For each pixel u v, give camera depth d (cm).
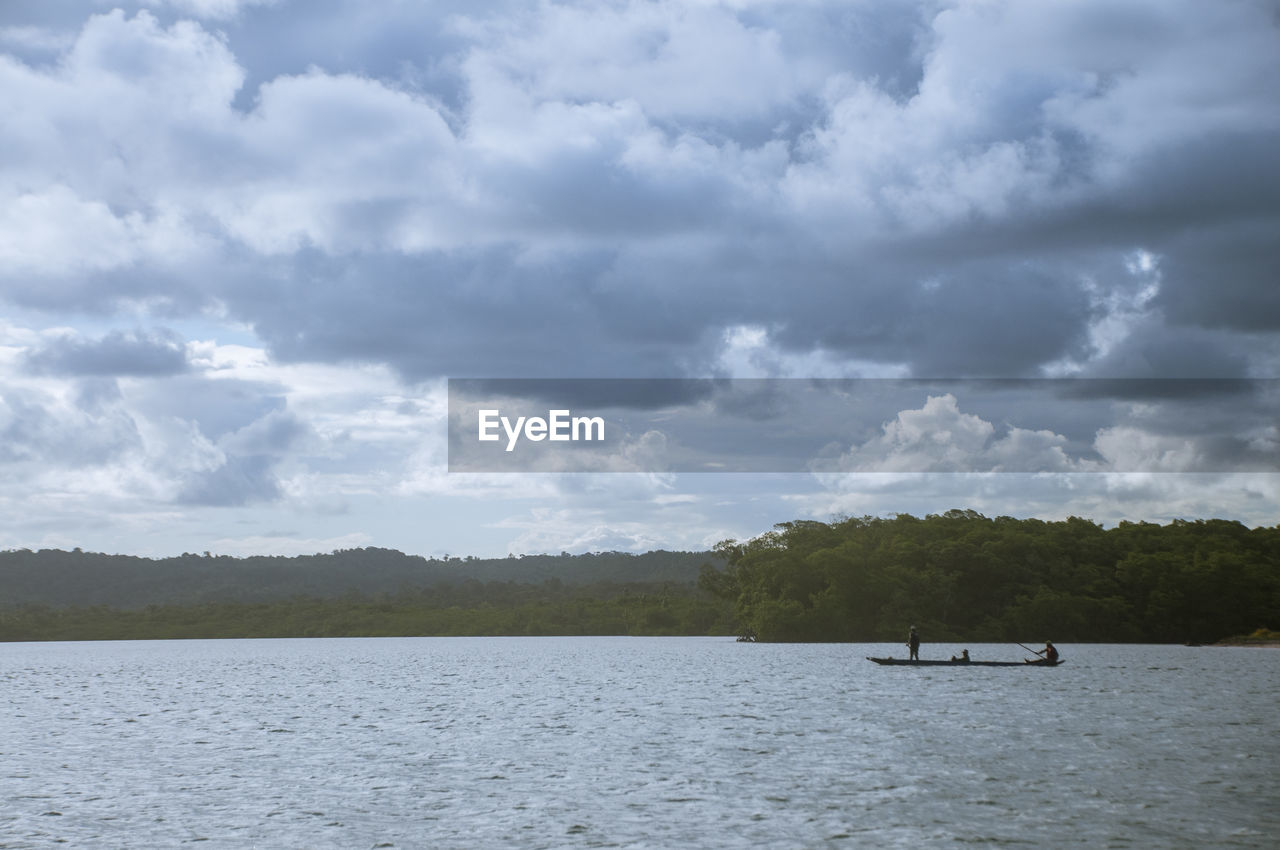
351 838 3453
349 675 12050
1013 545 19688
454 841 3403
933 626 18550
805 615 18662
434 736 5953
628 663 13562
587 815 3747
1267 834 3434
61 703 8638
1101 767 4622
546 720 6681
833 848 3297
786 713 6862
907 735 5703
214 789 4316
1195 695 7906
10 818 3784
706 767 4706
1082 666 11500
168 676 12481
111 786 4412
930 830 3503
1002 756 4944
